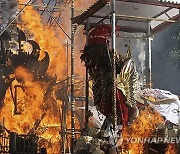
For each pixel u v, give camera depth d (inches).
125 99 361.7
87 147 332.5
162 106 382.3
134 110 366.0
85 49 395.2
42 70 878.4
